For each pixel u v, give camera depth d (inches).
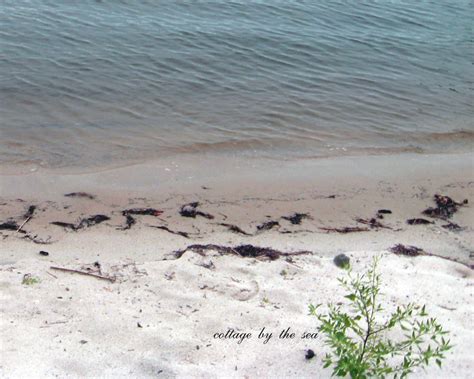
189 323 204.5
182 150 353.7
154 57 474.0
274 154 359.6
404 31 596.4
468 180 344.2
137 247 258.2
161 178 320.5
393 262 250.4
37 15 522.3
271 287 227.6
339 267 245.1
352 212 300.2
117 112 392.5
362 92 460.4
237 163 344.8
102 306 210.5
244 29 546.9
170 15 558.3
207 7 586.9
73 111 387.2
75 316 204.1
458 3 691.4
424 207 309.6
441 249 270.7
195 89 434.3
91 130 367.6
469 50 568.1
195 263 242.8
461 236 283.6
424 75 505.4
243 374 183.5
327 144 378.3
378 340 192.9
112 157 339.3
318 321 208.5
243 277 234.7
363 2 658.2
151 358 187.0
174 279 230.4
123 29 515.8
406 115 430.9
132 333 197.6
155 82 436.8
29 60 444.5
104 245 258.2
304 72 483.5
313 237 275.3
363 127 406.3
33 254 248.2
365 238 276.7
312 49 527.2
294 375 184.2
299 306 217.0
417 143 391.2
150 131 373.1
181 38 511.8
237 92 436.8
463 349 196.9
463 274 247.1
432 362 190.4
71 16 529.0
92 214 281.9
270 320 207.9
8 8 529.3
